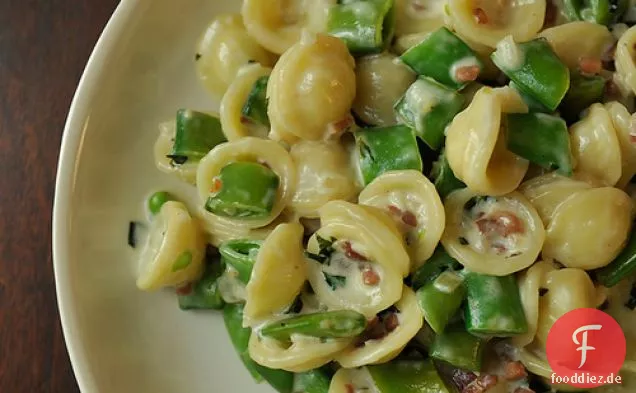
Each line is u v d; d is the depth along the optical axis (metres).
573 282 0.18
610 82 0.19
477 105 0.18
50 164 0.23
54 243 0.19
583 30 0.19
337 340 0.18
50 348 0.22
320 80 0.19
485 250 0.18
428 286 0.18
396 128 0.19
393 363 0.18
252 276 0.18
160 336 0.20
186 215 0.20
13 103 0.24
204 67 0.21
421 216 0.18
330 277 0.19
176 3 0.21
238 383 0.20
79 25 0.25
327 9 0.20
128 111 0.20
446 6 0.20
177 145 0.20
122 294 0.20
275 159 0.19
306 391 0.19
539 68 0.18
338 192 0.19
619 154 0.18
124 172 0.20
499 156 0.18
